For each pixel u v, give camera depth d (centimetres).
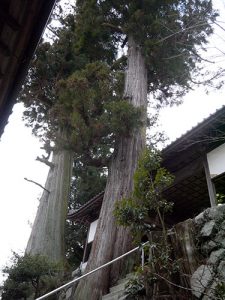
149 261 420
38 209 1112
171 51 1006
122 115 780
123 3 1120
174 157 739
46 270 676
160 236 439
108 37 1182
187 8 976
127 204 443
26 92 1247
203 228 434
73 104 838
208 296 337
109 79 935
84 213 1119
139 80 981
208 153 689
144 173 464
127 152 809
